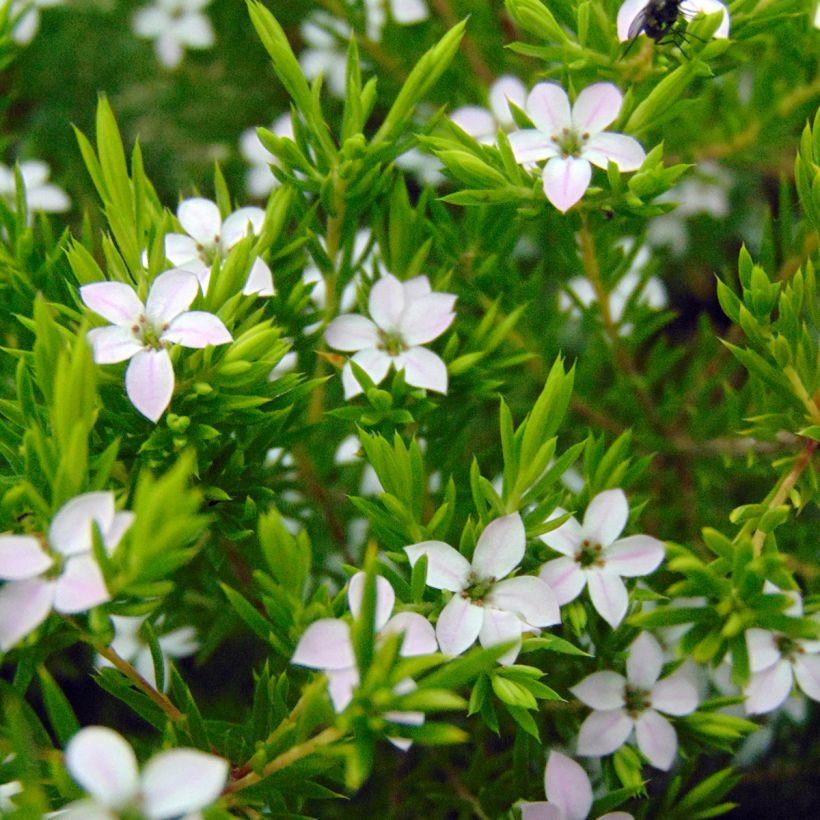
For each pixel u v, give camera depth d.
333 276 0.24
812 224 0.23
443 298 0.24
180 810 0.18
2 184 0.29
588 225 0.26
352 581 0.20
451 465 0.26
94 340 0.21
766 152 0.31
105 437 0.22
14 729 0.19
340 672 0.20
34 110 0.36
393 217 0.24
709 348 0.30
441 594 0.21
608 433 0.29
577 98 0.23
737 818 0.32
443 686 0.19
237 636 0.29
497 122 0.28
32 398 0.21
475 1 0.30
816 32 0.26
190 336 0.21
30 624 0.19
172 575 0.26
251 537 0.26
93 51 0.36
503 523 0.21
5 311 0.23
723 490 0.30
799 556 0.28
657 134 0.30
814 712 0.31
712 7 0.23
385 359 0.24
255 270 0.23
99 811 0.18
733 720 0.23
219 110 0.36
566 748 0.25
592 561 0.22
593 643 0.23
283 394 0.23
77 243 0.22
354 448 0.27
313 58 0.33
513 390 0.29
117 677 0.22
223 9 0.35
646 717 0.23
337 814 0.28
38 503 0.20
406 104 0.23
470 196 0.23
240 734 0.22
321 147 0.23
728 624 0.21
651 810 0.31
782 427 0.23
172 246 0.23
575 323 0.33
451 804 0.25
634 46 0.23
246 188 0.36
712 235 0.39
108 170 0.22
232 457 0.23
